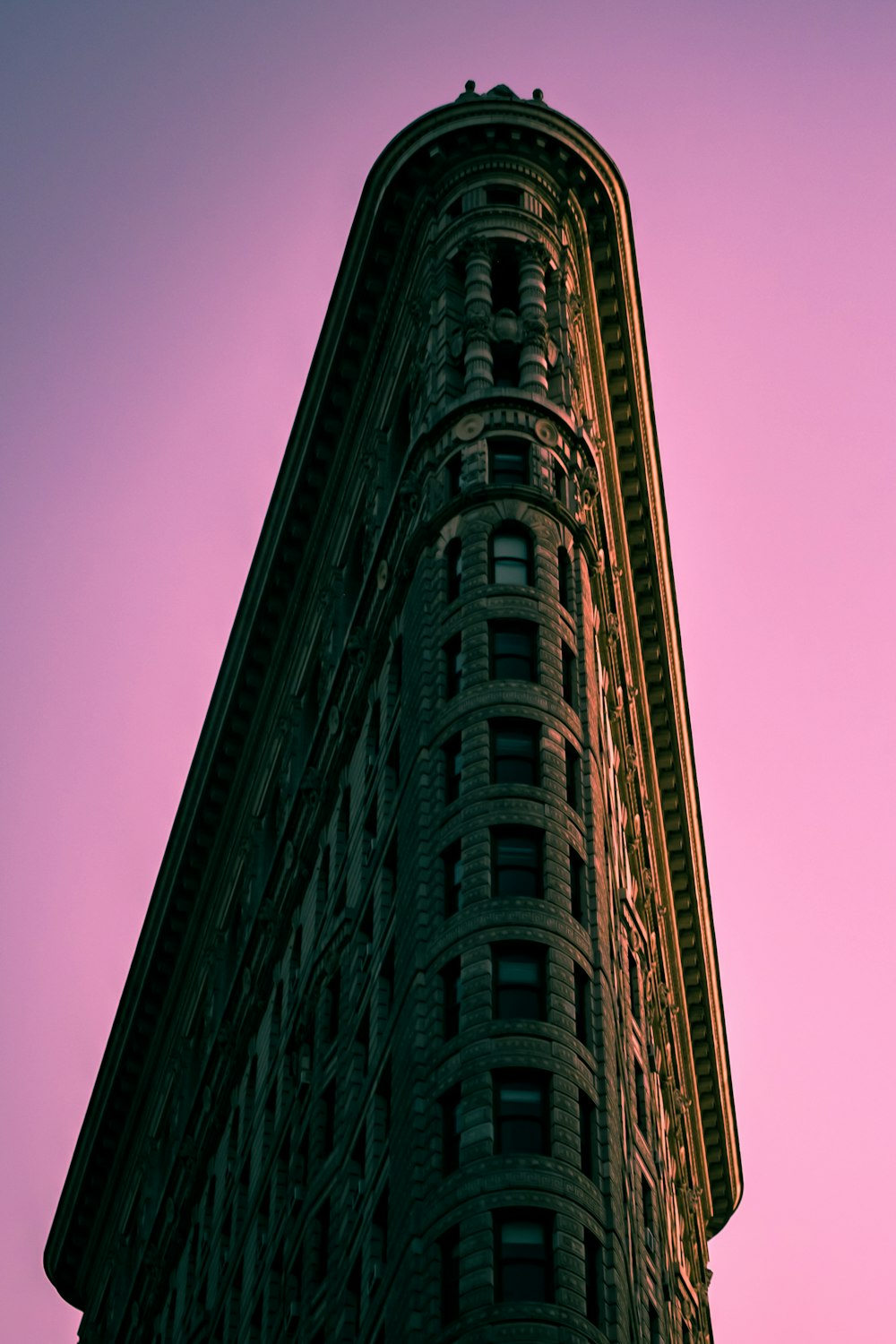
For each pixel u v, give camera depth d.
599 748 67.94
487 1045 56.97
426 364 78.56
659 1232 72.25
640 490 89.62
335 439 91.62
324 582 91.19
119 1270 109.81
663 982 92.44
